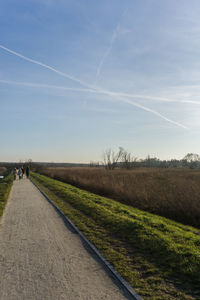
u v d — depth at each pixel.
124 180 20.16
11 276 3.98
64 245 5.61
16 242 5.81
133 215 9.21
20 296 3.35
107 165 49.88
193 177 21.97
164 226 7.46
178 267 4.34
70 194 14.28
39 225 7.50
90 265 4.46
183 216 10.66
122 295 3.40
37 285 3.67
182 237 6.19
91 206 10.23
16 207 10.65
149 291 3.52
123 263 4.55
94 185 19.77
